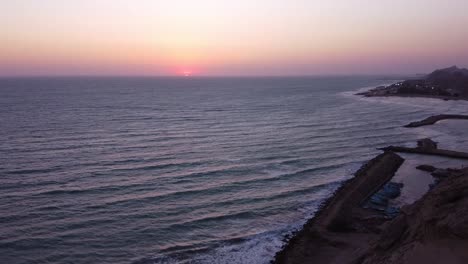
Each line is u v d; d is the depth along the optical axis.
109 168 46.53
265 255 26.77
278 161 51.53
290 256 26.00
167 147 59.03
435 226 17.70
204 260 26.16
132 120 88.56
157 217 32.75
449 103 132.25
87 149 56.22
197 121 88.69
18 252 26.61
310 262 25.23
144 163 49.25
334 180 43.78
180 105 127.75
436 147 61.50
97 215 32.72
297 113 105.12
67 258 26.14
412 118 95.62
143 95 175.25
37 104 122.88
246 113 105.25
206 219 32.59
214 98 160.88
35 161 48.69
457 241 16.64
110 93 186.12
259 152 56.50
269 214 33.97
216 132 73.44
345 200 36.38
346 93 194.50
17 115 92.75
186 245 28.25
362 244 27.30
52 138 63.84
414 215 21.03
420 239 18.02
